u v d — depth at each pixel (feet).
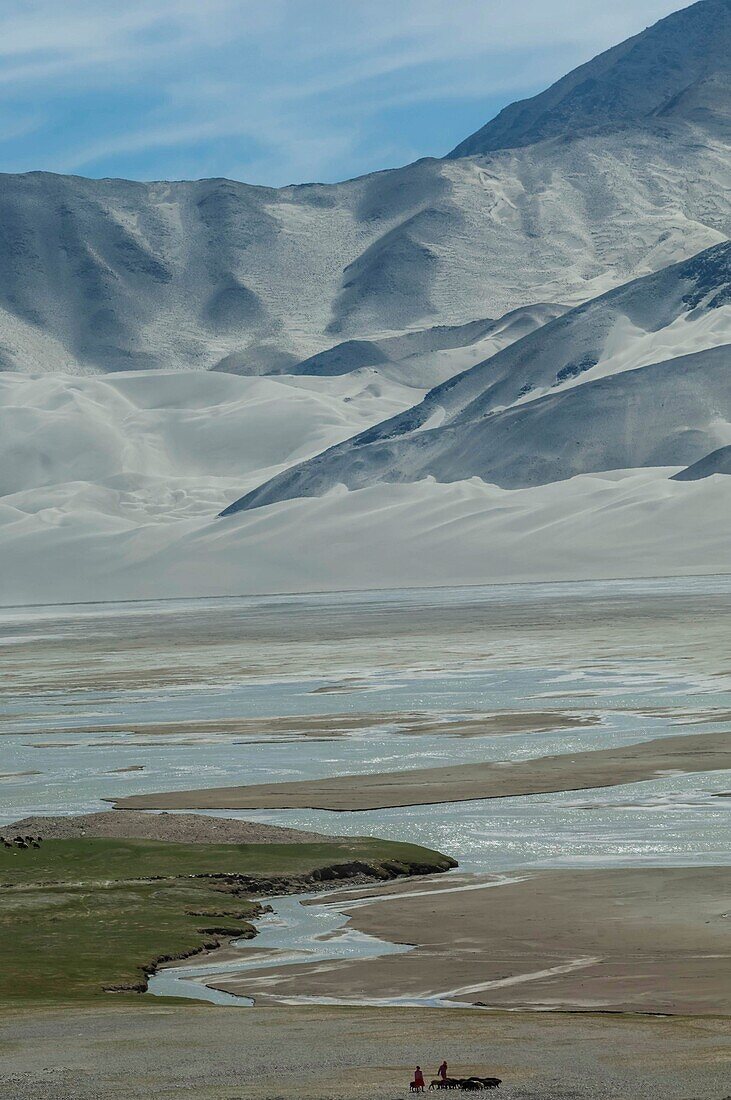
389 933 216.33
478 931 213.66
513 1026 146.20
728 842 277.44
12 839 288.30
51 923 224.12
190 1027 150.00
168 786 372.99
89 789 372.38
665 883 241.35
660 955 193.77
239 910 234.17
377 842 282.97
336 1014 158.61
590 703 524.52
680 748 403.34
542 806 325.42
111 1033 147.43
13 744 470.80
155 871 260.62
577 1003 169.99
